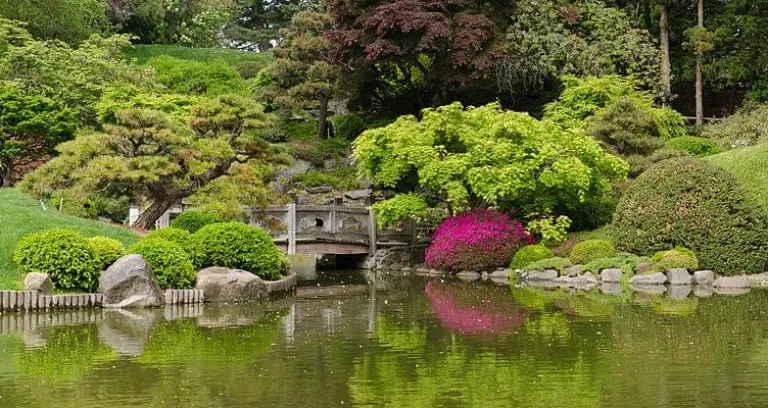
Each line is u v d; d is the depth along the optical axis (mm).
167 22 41375
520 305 15445
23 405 8578
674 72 32219
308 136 32000
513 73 28797
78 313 14430
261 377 9695
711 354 10750
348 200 27656
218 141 18375
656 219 19062
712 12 33000
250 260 17094
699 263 18672
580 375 9703
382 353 11023
